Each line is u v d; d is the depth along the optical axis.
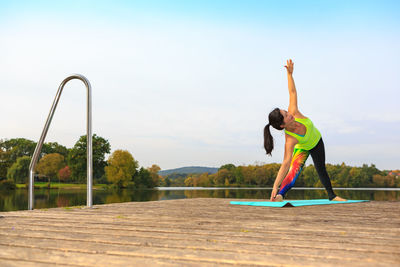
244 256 1.08
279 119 2.95
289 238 1.39
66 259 1.04
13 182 41.34
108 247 1.21
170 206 3.09
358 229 1.63
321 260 1.03
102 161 43.69
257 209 2.74
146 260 1.03
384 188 34.53
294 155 3.48
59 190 38.16
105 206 3.00
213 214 2.32
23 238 1.39
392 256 1.08
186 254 1.11
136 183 43.66
